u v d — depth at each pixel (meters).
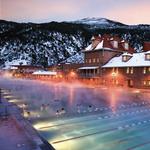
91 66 71.44
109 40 71.12
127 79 59.12
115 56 68.69
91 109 30.25
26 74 116.31
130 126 21.92
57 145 16.38
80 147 16.16
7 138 13.70
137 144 16.95
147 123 23.12
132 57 61.94
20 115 20.11
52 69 107.25
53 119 23.86
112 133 19.62
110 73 63.84
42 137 17.19
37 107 30.50
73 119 24.30
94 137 18.42
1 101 29.81
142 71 55.41
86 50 73.75
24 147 12.23
